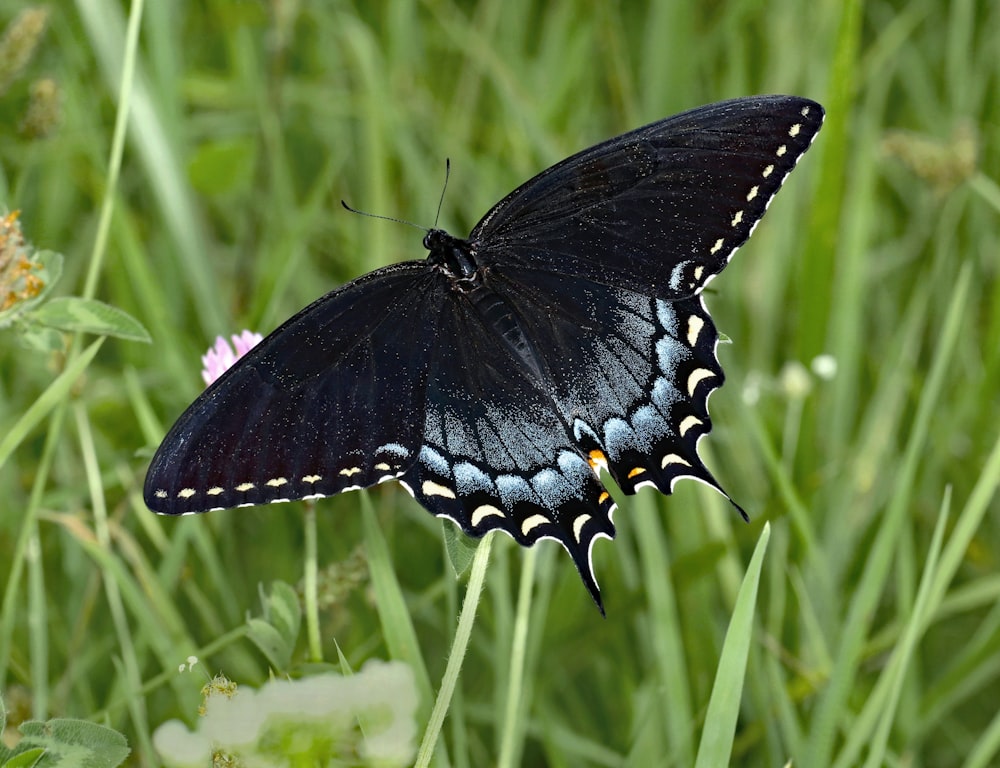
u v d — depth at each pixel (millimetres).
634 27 1254
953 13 1189
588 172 1023
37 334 1010
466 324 1021
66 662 1072
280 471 1001
